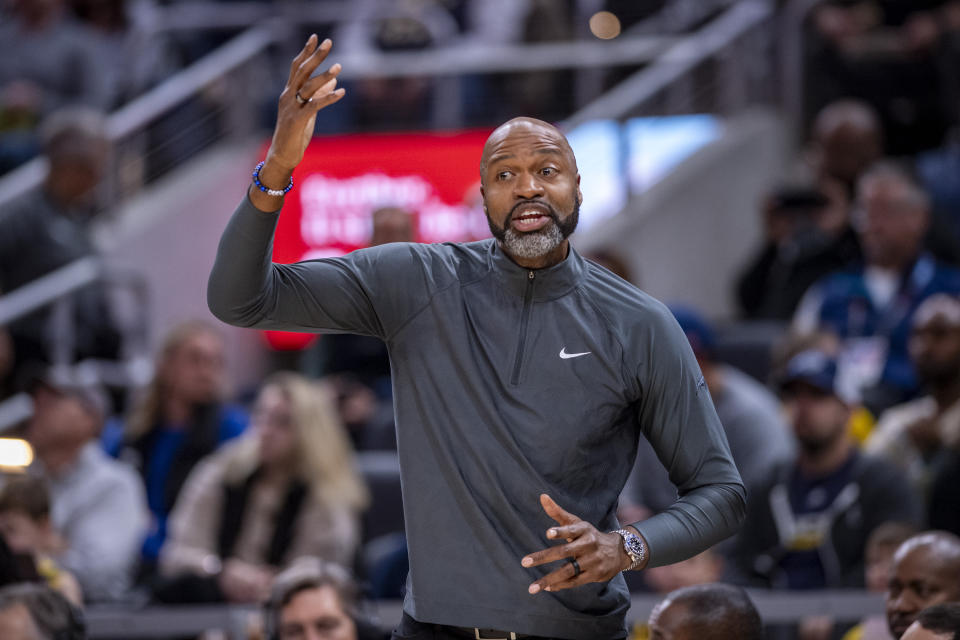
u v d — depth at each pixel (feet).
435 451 31.48
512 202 31.17
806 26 113.80
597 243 100.73
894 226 81.15
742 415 67.67
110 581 63.82
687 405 31.71
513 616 30.53
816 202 92.89
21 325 82.69
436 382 31.60
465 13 118.01
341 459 65.82
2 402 81.51
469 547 30.91
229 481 64.59
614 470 31.86
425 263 32.60
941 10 116.47
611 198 104.27
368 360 92.68
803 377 60.85
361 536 66.64
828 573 60.18
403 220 67.10
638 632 51.24
